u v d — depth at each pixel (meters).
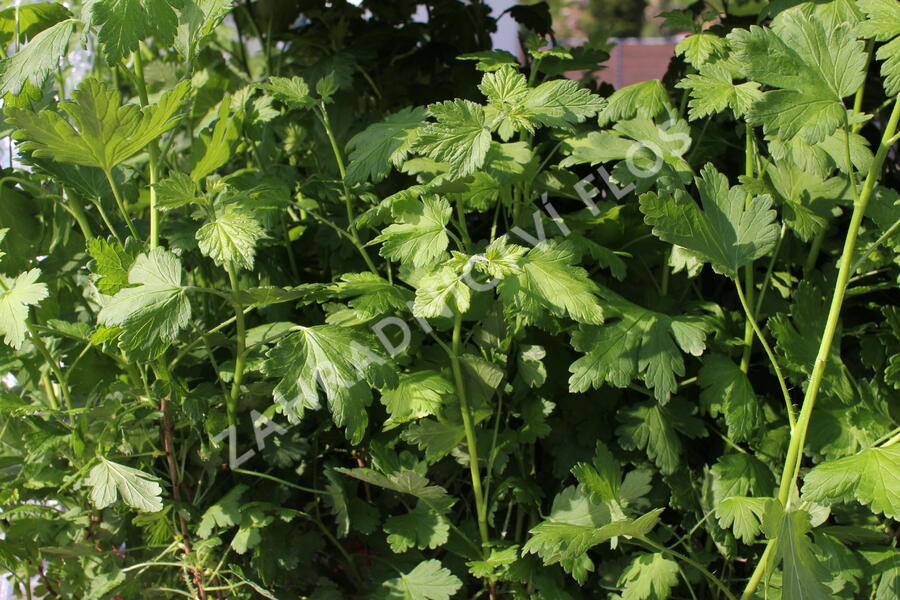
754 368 1.54
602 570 1.38
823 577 1.12
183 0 1.15
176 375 1.42
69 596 1.44
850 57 1.14
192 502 1.37
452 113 1.21
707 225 1.26
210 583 1.36
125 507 1.36
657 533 1.41
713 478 1.35
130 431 1.39
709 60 1.39
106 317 1.10
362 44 1.88
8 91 1.17
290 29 2.04
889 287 1.40
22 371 1.53
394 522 1.37
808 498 1.09
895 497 1.04
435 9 2.00
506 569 1.28
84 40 1.13
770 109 1.13
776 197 1.37
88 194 1.33
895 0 1.17
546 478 1.54
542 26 2.01
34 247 1.48
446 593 1.27
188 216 1.48
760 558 1.35
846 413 1.33
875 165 1.12
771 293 1.50
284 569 1.41
